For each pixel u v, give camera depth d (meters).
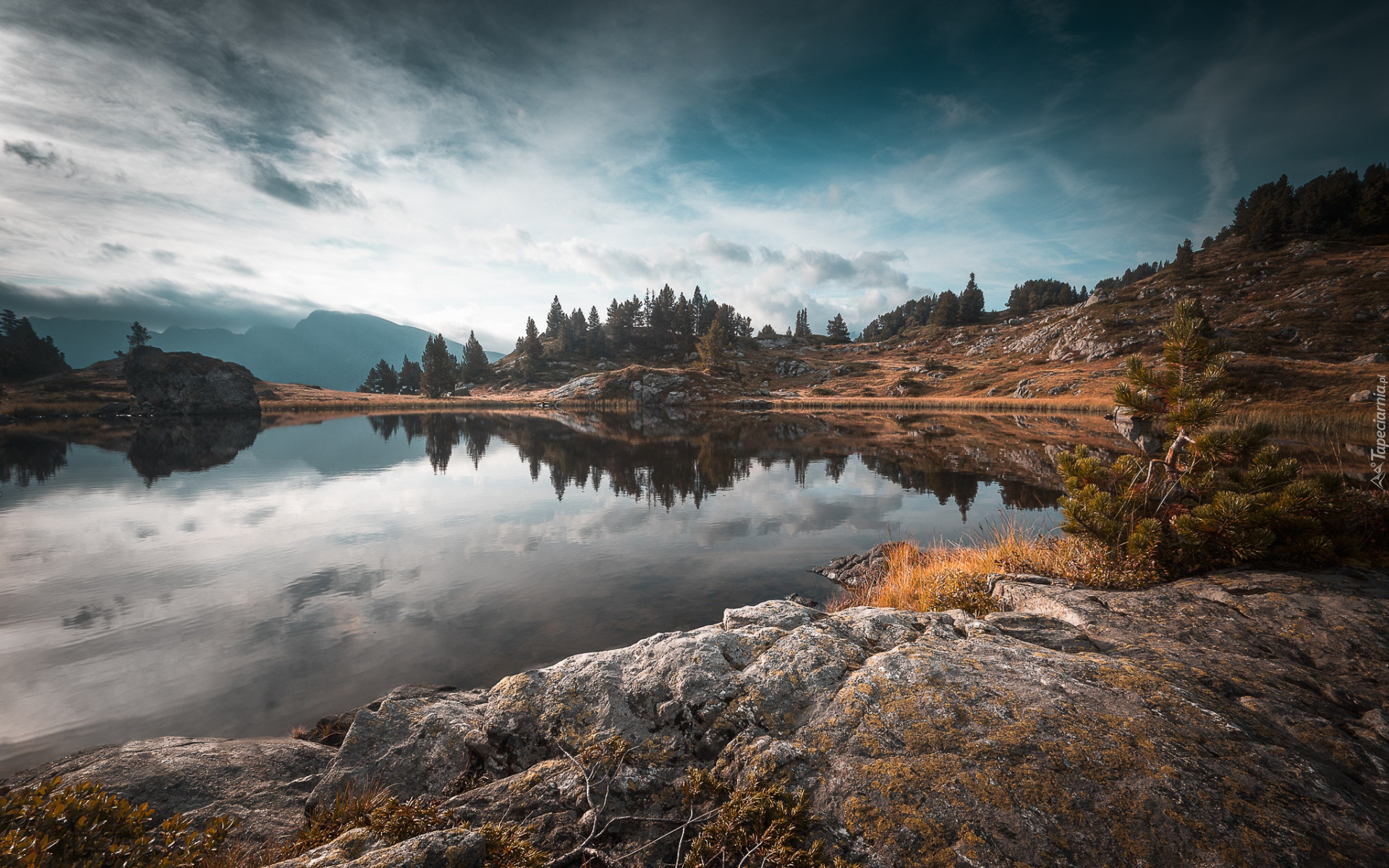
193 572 13.77
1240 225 197.38
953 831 2.83
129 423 68.94
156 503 22.36
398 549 15.71
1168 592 6.78
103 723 7.36
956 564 10.27
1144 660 4.88
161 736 7.03
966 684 4.14
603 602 11.58
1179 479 8.39
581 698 4.69
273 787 5.20
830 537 16.66
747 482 26.05
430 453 38.72
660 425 64.00
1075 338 125.25
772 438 46.66
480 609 11.23
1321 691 4.39
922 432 48.41
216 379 87.31
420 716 5.21
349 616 10.91
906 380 116.06
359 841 3.31
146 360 83.88
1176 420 8.25
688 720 4.27
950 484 24.17
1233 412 50.50
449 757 4.61
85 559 14.91
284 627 10.45
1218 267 155.38
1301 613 5.87
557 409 104.94
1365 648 5.09
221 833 3.75
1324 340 93.75
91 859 3.16
